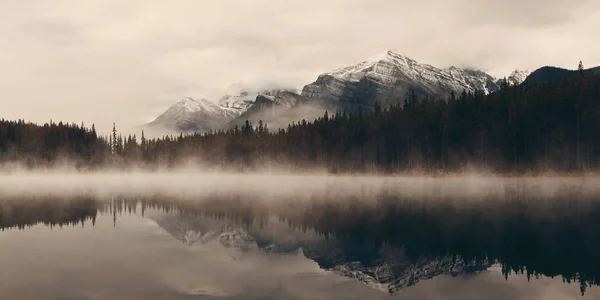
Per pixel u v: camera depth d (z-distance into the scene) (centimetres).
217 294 2159
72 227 4375
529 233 3809
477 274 2594
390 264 2833
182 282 2370
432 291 2259
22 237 3759
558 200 6500
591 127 11825
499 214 4975
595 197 6950
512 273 2606
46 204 6744
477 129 13988
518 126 13075
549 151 12350
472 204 6022
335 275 2566
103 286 2277
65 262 2812
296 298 2117
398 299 2127
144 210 5959
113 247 3350
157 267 2708
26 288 2231
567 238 3584
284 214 5384
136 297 2097
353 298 2133
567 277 2505
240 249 3325
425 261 2905
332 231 4094
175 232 4100
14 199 7688
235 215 5366
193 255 3089
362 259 2981
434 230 4038
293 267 2753
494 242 3472
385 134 16262
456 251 3195
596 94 12450
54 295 2120
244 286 2311
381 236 3803
